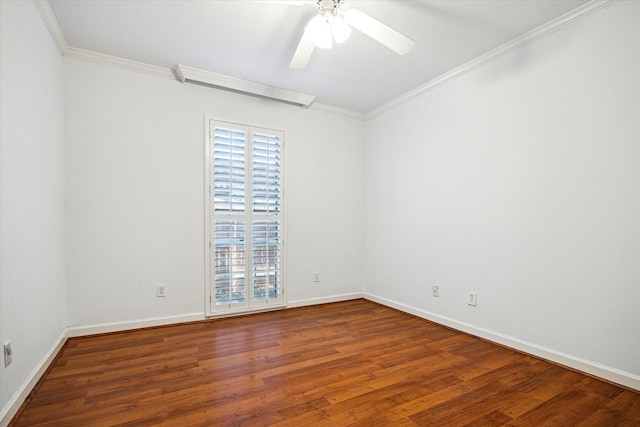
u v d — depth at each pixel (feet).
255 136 10.64
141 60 8.70
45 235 6.56
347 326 9.43
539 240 7.20
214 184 9.92
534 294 7.28
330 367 6.70
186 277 9.55
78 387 5.78
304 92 10.88
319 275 12.07
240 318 10.13
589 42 6.36
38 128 6.26
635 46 5.75
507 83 7.89
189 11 6.63
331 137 12.30
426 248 10.20
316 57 8.51
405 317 10.39
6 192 4.83
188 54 8.40
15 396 4.99
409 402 5.41
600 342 6.19
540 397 5.57
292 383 6.01
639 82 5.71
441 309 9.64
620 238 5.94
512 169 7.75
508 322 7.82
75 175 8.16
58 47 7.57
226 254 10.12
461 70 8.93
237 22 7.00
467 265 8.86
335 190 12.42
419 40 7.66
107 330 8.51
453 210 9.29
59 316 7.47
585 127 6.42
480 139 8.54
